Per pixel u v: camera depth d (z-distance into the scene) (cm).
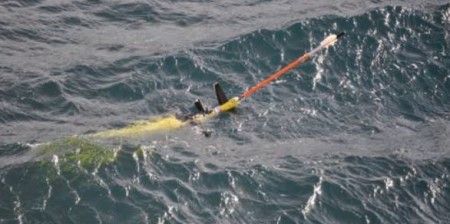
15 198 1456
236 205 1520
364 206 1554
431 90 2027
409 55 2142
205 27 2334
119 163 1592
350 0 2455
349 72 2067
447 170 1683
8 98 1852
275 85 2009
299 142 1777
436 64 2111
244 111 1888
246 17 2395
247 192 1561
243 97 1889
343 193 1580
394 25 2253
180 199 1516
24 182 1501
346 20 2267
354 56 2122
